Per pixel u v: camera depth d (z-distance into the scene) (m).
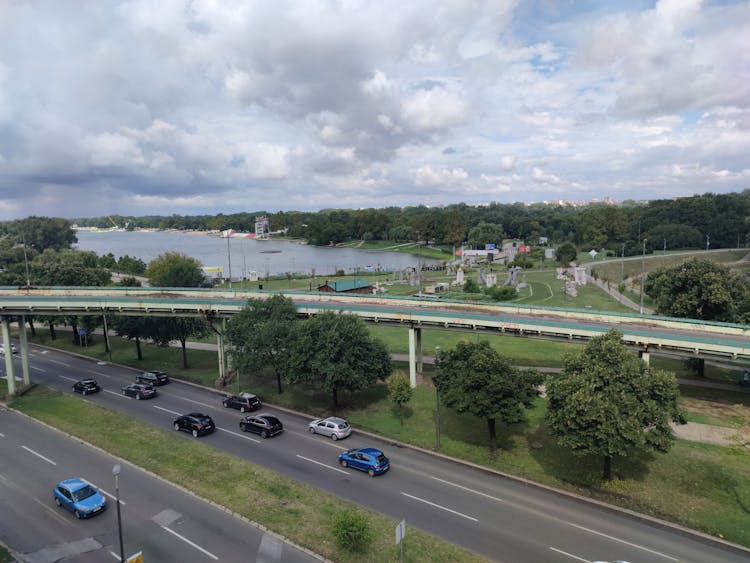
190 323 68.31
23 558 26.75
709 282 54.78
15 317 61.34
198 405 52.88
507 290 106.12
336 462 38.72
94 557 26.78
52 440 43.25
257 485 34.28
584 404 32.09
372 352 49.78
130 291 71.62
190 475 35.91
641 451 38.59
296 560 26.27
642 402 32.84
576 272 126.06
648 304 98.06
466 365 39.91
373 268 184.75
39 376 65.25
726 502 32.41
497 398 37.75
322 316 51.50
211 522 29.97
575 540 28.42
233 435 44.31
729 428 42.38
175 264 112.50
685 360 61.69
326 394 54.62
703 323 48.94
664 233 174.12
